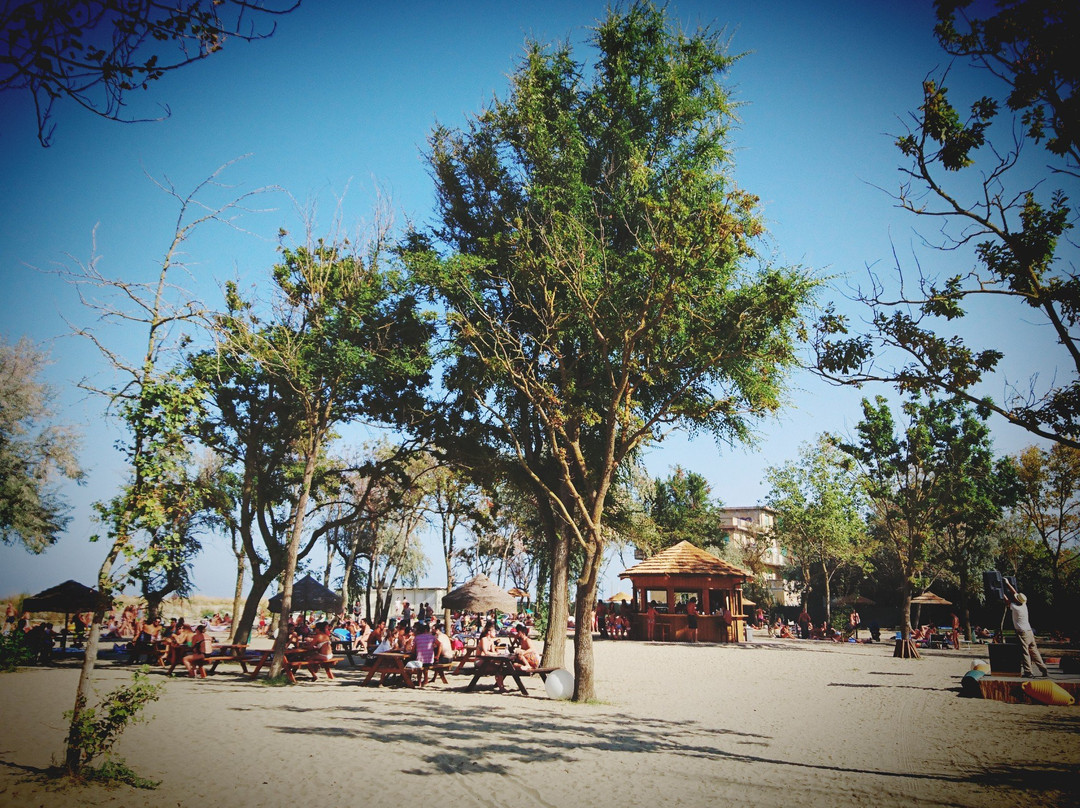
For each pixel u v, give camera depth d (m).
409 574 53.16
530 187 18.75
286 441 23.62
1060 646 37.72
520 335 19.44
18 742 9.78
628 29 18.31
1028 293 7.87
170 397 8.89
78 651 26.86
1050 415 7.88
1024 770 9.04
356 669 23.11
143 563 8.43
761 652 32.22
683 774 8.67
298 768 8.63
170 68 4.84
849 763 9.45
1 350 29.06
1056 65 7.31
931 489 31.81
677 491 60.78
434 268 18.47
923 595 47.22
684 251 14.16
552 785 8.06
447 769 8.75
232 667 22.97
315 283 19.19
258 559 23.91
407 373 19.89
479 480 22.80
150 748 9.66
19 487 27.53
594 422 16.05
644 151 18.78
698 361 16.27
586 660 15.55
